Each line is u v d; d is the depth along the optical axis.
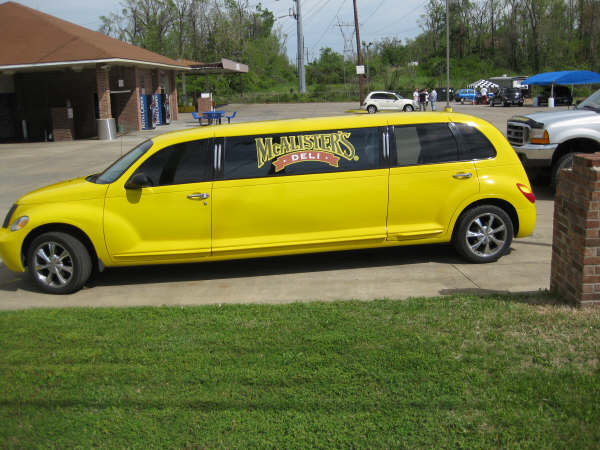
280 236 6.45
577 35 86.75
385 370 3.92
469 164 6.61
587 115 9.97
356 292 5.88
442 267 6.64
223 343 4.47
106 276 6.96
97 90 28.64
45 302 6.07
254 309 5.22
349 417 3.42
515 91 50.00
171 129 32.69
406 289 5.89
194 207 6.32
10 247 6.30
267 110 50.16
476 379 3.75
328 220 6.46
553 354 4.02
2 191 13.54
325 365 4.04
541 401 3.48
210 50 79.94
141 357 4.29
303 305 5.28
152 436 3.33
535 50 89.69
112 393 3.79
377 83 76.00
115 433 3.38
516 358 4.00
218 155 6.39
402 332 4.51
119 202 6.31
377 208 6.51
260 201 6.35
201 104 41.44
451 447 3.12
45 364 4.25
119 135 29.45
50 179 15.25
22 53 27.23
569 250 4.92
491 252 6.74
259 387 3.79
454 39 99.75
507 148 6.75
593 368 3.82
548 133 9.89
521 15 92.06
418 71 88.25
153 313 5.23
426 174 6.53
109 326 4.94
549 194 10.80
